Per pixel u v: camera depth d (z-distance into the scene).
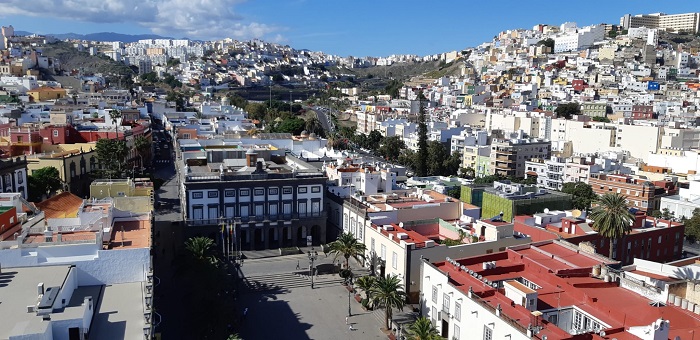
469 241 111.00
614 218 111.69
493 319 71.56
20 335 47.91
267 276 115.88
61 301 57.88
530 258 92.62
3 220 73.81
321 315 101.00
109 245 71.75
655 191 193.00
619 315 70.12
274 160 155.38
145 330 54.66
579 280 83.31
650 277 86.62
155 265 116.19
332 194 140.50
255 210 129.50
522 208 137.62
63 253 67.19
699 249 154.88
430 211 127.19
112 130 192.25
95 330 56.12
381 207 127.88
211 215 126.38
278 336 92.50
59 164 153.00
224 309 89.00
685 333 67.56
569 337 63.28
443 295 86.00
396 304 93.19
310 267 118.06
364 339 92.69
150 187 122.25
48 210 104.75
